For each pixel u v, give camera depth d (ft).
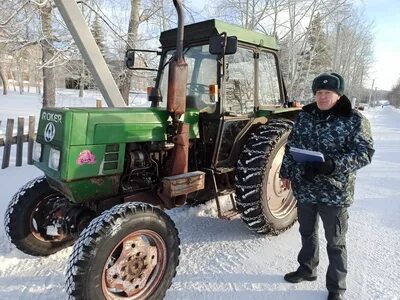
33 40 26.40
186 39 11.44
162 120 9.86
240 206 11.11
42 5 23.49
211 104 11.00
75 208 9.31
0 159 21.24
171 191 9.25
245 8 43.78
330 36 66.44
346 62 79.15
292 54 50.65
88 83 47.14
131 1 30.96
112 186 9.01
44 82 32.27
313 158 7.42
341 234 8.19
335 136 7.70
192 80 11.47
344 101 7.76
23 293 8.38
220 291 8.77
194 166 11.08
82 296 6.95
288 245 11.32
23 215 9.66
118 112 8.91
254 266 9.95
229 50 9.16
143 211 7.83
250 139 11.50
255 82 12.37
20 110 53.83
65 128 7.93
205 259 10.29
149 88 12.33
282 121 12.42
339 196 7.91
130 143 9.29
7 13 24.62
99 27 27.40
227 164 11.67
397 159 27.76
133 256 7.82
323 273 9.65
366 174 22.02
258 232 11.51
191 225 12.66
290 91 51.37
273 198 11.90
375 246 11.34
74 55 27.91
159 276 8.26
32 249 9.84
